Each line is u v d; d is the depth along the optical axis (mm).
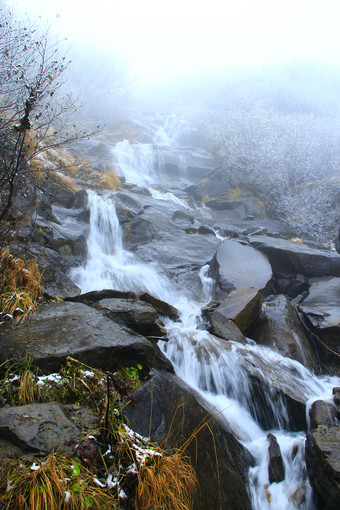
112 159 13234
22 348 3311
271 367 4758
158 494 2418
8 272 4250
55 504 2141
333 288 6969
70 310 4074
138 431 2842
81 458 2434
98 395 3062
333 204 12039
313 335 6020
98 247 7750
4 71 4418
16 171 3826
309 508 3141
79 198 7840
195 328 5141
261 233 10219
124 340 3588
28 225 5836
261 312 6031
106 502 2275
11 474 2205
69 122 10695
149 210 9312
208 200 12773
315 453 3109
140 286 7004
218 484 2941
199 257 8383
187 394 3404
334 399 4328
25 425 2525
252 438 3836
